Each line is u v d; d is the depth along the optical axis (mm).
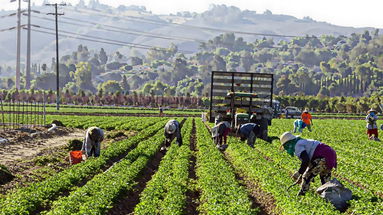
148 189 14938
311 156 13656
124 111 78188
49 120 46344
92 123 44812
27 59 143375
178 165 18906
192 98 101938
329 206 13039
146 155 22016
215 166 18812
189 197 15172
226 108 30172
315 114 90000
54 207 13273
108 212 13234
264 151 24375
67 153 24344
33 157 22703
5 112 59000
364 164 21219
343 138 33156
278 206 13711
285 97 101000
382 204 13023
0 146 25672
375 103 98000
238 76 30094
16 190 15477
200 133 33562
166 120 53312
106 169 19797
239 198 13750
